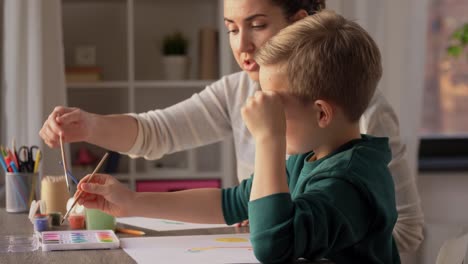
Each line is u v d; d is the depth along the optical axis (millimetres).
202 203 1320
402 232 1417
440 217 3188
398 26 3064
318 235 1005
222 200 1331
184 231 1400
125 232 1394
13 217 1644
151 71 3332
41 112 2691
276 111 1048
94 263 1094
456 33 3529
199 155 3408
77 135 1471
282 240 993
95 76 3059
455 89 3566
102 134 1526
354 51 1090
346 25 1124
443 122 3555
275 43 1100
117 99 3324
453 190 3250
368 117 1431
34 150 2680
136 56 3326
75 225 1451
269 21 1449
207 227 1438
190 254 1150
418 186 3246
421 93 3119
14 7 2656
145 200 1281
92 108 3314
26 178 1720
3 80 2801
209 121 1698
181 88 3355
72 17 3266
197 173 3070
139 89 3336
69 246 1193
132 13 3023
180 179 3086
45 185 1659
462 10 3543
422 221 1475
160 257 1128
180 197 1312
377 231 1070
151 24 3324
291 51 1078
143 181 3059
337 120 1101
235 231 1392
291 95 1076
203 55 3150
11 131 2670
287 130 1096
